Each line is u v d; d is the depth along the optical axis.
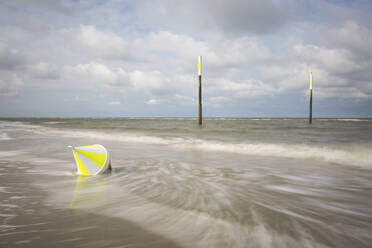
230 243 1.75
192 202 2.75
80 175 4.33
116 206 2.61
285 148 8.52
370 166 5.27
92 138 13.06
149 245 1.71
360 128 22.19
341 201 2.84
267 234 1.91
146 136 14.08
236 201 2.80
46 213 2.38
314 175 4.36
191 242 1.77
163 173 4.52
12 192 3.20
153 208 2.55
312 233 1.94
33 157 6.53
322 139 12.05
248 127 25.19
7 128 24.38
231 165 5.41
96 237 1.84
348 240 1.83
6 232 1.92
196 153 7.47
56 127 26.19
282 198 2.95
